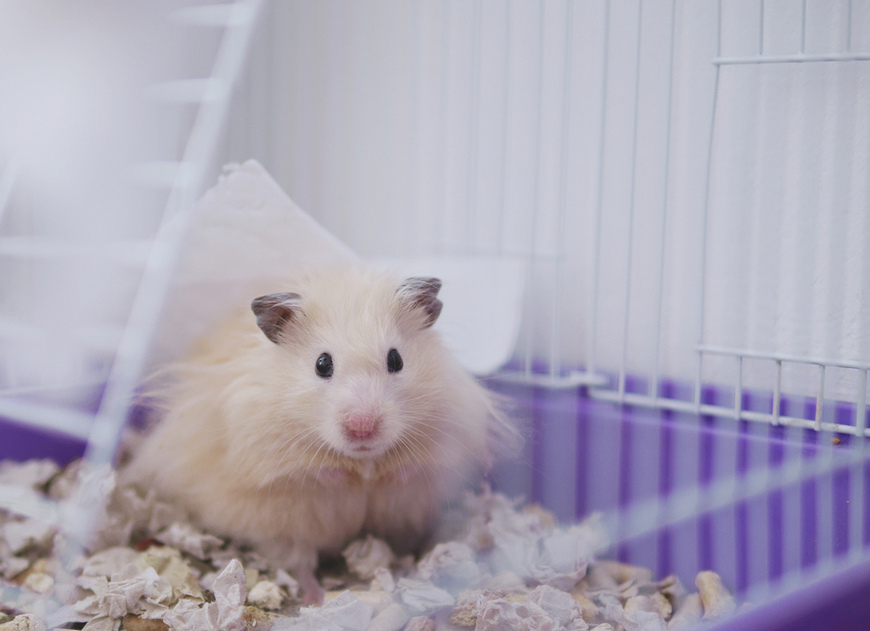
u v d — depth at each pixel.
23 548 0.29
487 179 0.42
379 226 0.45
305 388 0.27
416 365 0.28
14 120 0.38
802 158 0.32
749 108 0.33
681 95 0.35
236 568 0.26
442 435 0.29
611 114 0.38
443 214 0.43
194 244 0.32
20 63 0.38
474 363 0.36
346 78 0.45
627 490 0.32
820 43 0.31
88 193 0.40
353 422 0.26
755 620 0.23
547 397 0.36
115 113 0.41
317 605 0.27
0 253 0.36
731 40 0.34
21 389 0.34
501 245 0.42
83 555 0.29
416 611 0.27
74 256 0.35
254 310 0.28
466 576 0.29
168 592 0.27
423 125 0.43
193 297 0.32
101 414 0.31
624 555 0.31
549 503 0.32
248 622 0.26
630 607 0.27
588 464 0.33
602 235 0.38
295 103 0.45
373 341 0.27
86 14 0.40
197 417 0.29
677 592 0.29
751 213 0.34
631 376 0.37
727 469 0.31
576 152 0.39
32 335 0.35
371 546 0.30
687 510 0.31
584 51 0.38
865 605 0.24
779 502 0.30
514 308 0.38
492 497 0.32
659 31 0.36
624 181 0.38
